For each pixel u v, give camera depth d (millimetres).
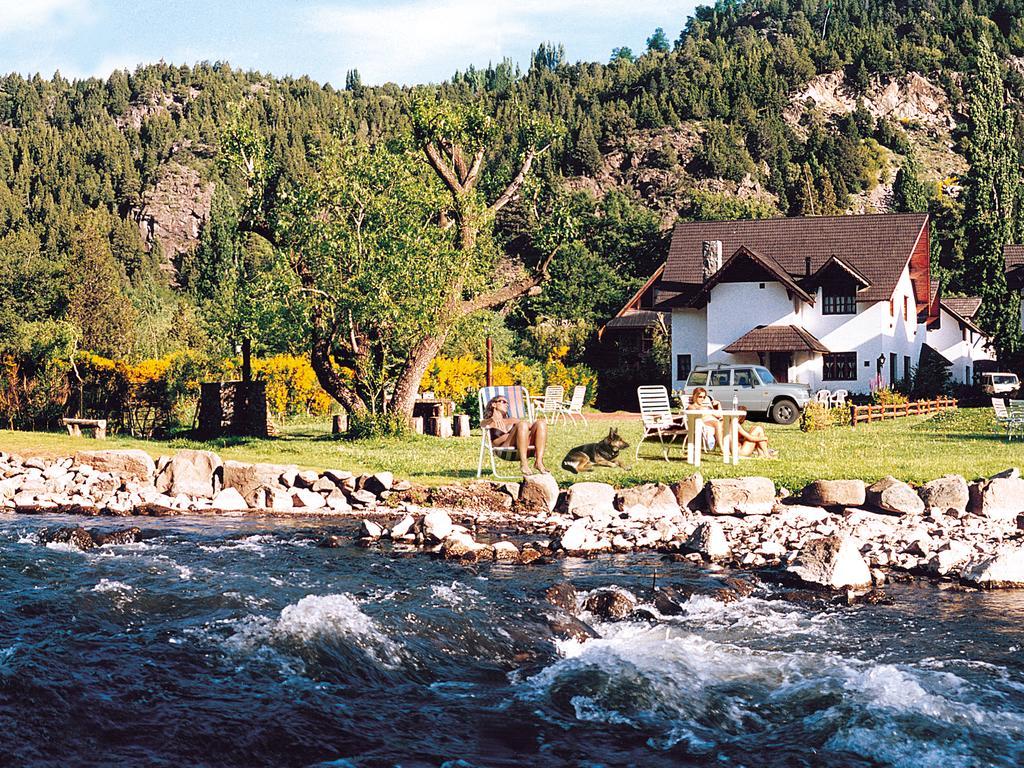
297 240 25641
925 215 48031
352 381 26609
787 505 14914
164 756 5879
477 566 11344
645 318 57906
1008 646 8445
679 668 7746
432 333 25812
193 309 70375
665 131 171875
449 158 27641
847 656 8164
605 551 12484
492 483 15492
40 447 20078
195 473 16906
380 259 25016
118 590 9375
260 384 27547
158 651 7637
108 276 94812
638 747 6332
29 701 6465
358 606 9055
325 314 25688
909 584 10805
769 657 8062
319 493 16062
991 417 31484
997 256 47781
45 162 199250
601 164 163875
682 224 51250
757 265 44250
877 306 43344
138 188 194875
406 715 6719
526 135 28859
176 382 29516
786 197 155625
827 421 30328
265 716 6500
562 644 8477
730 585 10422
